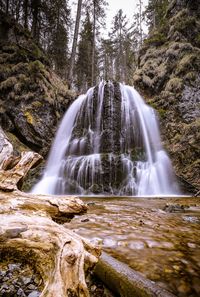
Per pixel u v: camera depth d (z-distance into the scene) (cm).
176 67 1466
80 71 3066
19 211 191
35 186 1080
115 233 321
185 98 1307
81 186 1089
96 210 527
